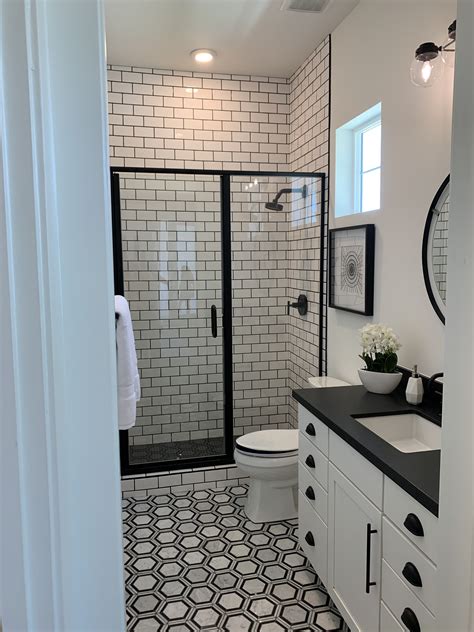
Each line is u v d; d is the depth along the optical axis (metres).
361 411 1.88
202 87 3.35
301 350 3.38
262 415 3.63
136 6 2.42
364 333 2.14
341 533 1.73
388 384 2.08
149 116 3.29
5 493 0.45
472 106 0.73
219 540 2.45
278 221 3.45
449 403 0.81
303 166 3.26
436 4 1.83
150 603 2.00
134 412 1.79
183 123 3.34
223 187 3.30
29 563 0.46
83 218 0.47
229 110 3.41
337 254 2.73
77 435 0.48
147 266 3.35
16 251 0.44
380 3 2.22
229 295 3.42
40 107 0.44
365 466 1.53
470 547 0.78
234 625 1.87
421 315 2.01
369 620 1.53
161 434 3.50
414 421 1.90
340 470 1.73
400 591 1.34
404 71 2.05
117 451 0.50
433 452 1.46
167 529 2.56
